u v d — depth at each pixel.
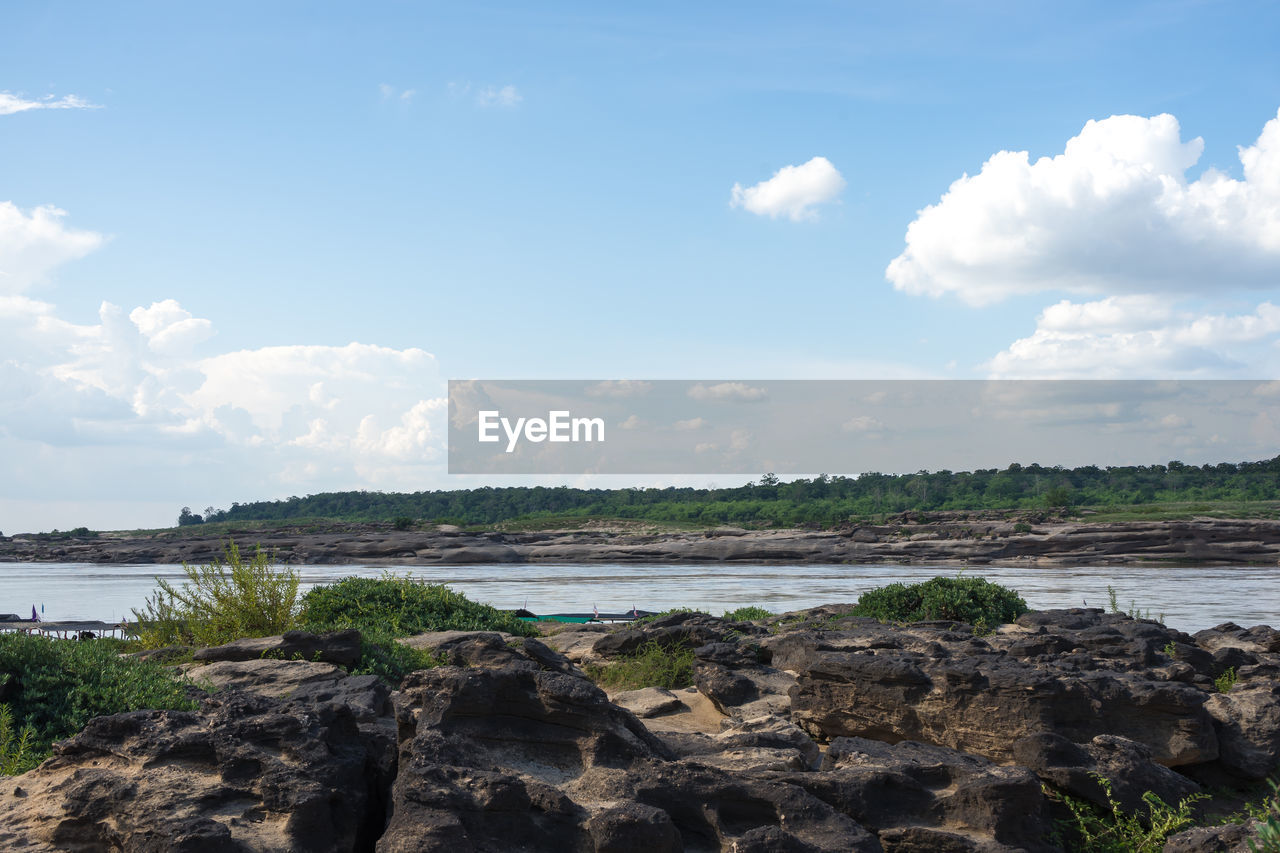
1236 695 10.73
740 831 6.65
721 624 17.05
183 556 107.56
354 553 105.38
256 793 6.12
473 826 5.86
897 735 10.11
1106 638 13.15
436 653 13.32
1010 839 7.00
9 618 30.61
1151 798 8.44
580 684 7.28
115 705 8.80
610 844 5.83
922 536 99.56
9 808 6.15
